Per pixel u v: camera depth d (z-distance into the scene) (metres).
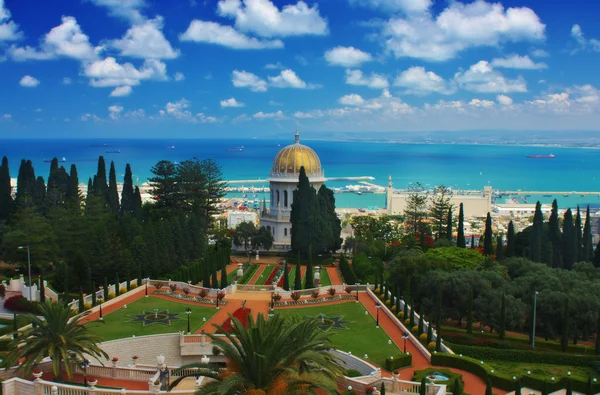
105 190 172.75
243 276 143.75
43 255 120.62
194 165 183.38
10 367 68.69
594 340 107.75
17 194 165.00
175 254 142.00
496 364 90.00
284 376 52.56
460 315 107.50
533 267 128.88
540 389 78.50
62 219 131.12
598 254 153.62
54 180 174.62
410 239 171.25
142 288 125.56
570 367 89.94
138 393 64.88
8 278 119.31
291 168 193.38
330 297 121.94
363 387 70.62
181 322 102.31
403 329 99.75
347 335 97.81
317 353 55.19
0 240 135.50
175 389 71.56
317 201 168.50
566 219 154.88
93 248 123.06
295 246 165.88
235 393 51.62
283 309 113.38
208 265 140.00
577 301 101.06
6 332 90.75
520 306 102.25
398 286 122.19
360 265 143.25
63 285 115.75
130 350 87.62
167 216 172.62
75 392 64.81
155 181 179.62
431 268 122.38
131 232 140.00
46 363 75.81
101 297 113.88
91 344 72.06
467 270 115.81
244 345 51.91
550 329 102.12
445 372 78.88
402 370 82.19
